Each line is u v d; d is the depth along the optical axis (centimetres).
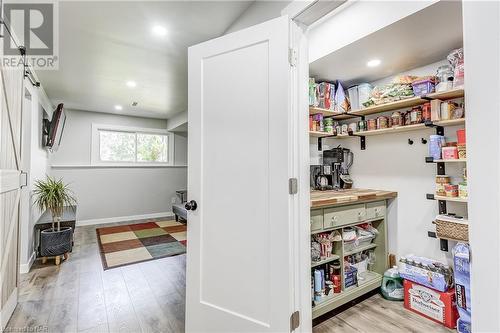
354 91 250
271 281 142
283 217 139
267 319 143
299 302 144
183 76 335
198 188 169
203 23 218
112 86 374
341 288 203
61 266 299
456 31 160
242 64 154
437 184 194
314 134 243
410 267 203
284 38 140
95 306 210
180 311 203
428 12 140
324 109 228
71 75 330
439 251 206
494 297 58
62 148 507
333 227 194
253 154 149
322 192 230
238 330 152
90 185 530
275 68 142
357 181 270
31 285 249
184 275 274
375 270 239
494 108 58
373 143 256
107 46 254
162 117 599
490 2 60
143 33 231
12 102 196
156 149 614
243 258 152
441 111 188
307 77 152
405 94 203
